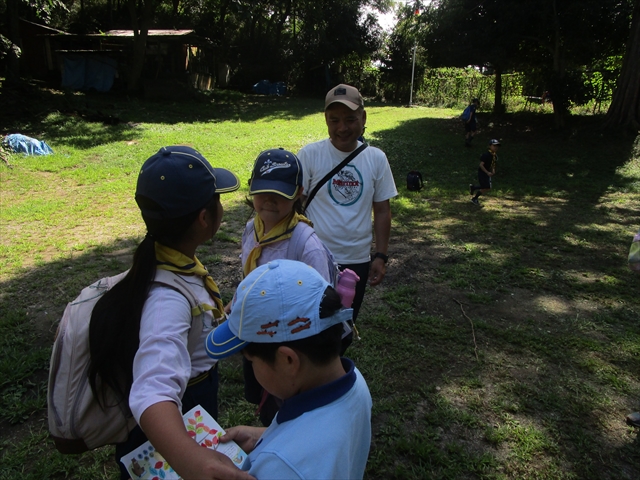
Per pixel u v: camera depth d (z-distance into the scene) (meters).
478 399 3.23
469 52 16.52
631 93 14.82
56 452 2.71
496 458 2.74
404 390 3.34
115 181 9.15
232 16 32.22
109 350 1.30
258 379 1.16
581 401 3.23
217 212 1.51
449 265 5.67
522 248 6.35
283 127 17.31
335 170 2.60
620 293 4.99
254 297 1.07
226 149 12.51
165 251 1.42
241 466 1.24
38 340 3.85
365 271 2.74
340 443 1.05
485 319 4.38
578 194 9.66
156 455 1.30
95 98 21.00
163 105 21.39
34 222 6.83
